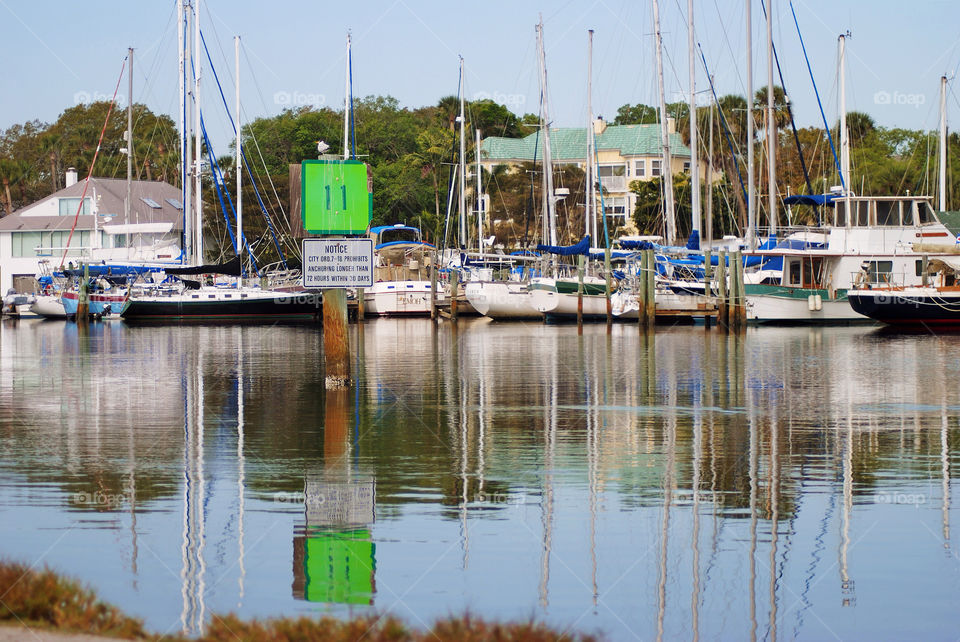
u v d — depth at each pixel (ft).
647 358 114.62
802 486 50.06
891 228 167.94
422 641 30.86
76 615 31.63
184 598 34.40
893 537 41.91
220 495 47.91
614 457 56.75
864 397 80.43
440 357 118.11
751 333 156.46
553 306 189.26
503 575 37.40
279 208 273.54
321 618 32.78
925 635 32.89
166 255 228.22
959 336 146.92
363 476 51.98
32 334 170.19
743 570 38.24
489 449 59.00
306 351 129.90
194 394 83.46
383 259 231.91
